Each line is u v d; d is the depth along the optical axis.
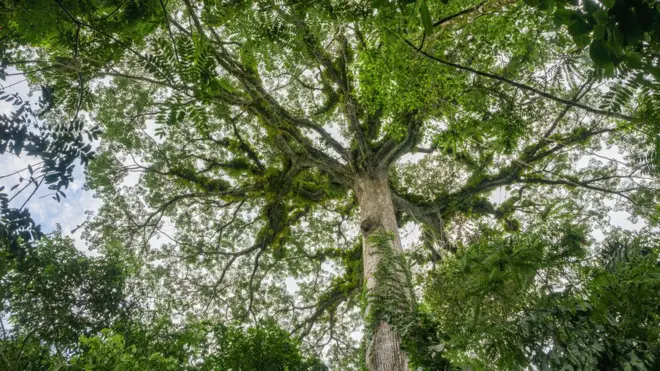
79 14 3.02
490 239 5.77
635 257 4.69
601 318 4.38
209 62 3.24
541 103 6.98
